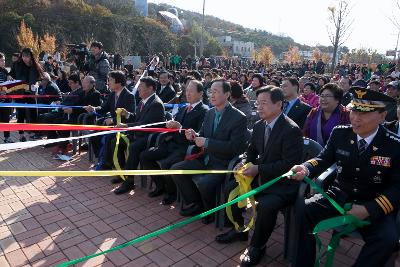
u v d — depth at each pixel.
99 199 4.25
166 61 23.80
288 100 4.68
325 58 37.09
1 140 6.69
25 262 2.97
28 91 6.85
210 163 3.79
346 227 2.47
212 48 47.66
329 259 2.52
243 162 3.38
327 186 3.08
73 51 8.95
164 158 4.33
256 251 3.03
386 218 2.53
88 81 6.05
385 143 2.63
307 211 2.76
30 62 6.87
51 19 36.34
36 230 3.49
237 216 3.33
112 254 3.11
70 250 3.16
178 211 3.99
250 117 5.36
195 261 3.06
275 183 3.04
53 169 5.17
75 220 3.71
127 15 45.38
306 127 4.30
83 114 5.67
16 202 4.09
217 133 3.73
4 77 7.75
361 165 2.69
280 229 3.72
